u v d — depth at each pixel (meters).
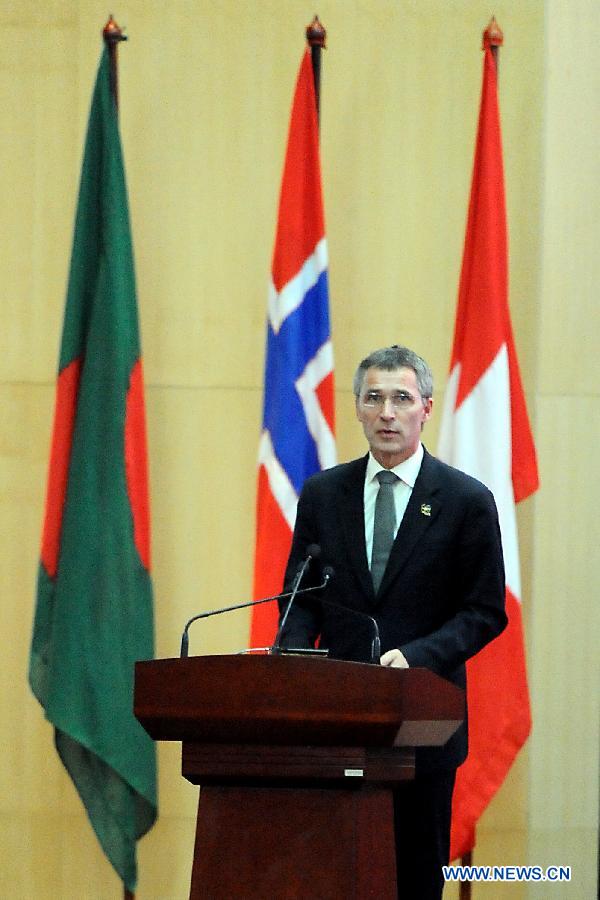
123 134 20.08
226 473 19.98
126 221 18.62
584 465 19.88
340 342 19.98
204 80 20.19
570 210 19.97
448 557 12.97
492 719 17.95
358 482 13.55
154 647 18.72
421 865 12.66
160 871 19.66
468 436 18.06
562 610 19.78
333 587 13.17
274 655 9.89
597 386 19.92
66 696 18.05
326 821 10.05
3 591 19.91
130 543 18.22
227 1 20.22
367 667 9.68
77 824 19.73
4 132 20.09
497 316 18.08
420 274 20.08
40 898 19.70
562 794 19.69
